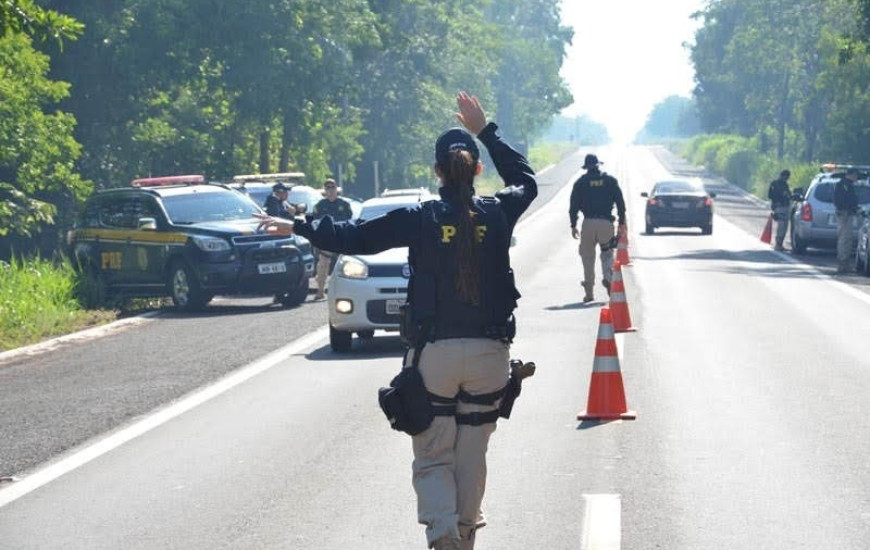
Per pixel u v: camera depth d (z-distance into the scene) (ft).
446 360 35.47
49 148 197.36
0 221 198.29
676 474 52.85
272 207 148.25
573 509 47.50
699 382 76.23
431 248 35.70
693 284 144.77
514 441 60.08
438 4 401.08
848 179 164.86
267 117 253.65
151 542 44.88
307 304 142.20
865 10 244.42
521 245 228.63
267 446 60.80
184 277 137.80
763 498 48.60
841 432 60.80
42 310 124.16
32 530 46.96
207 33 242.78
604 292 135.85
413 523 46.21
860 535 43.34
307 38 250.16
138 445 61.98
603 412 65.10
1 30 115.24
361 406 71.10
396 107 396.16
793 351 89.30
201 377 83.97
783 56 482.69
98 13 241.14
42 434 65.72
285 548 43.52
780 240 212.43
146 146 255.91
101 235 146.82
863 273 163.73
